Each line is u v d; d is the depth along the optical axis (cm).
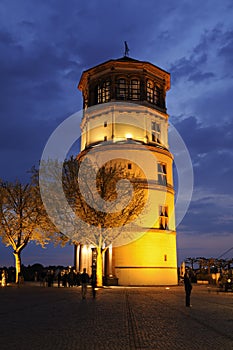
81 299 2377
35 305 1992
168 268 4475
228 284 3300
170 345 955
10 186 4228
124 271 4309
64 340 1010
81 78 5391
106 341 1000
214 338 1056
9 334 1105
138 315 1573
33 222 4131
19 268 4250
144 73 4988
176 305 2031
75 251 5119
